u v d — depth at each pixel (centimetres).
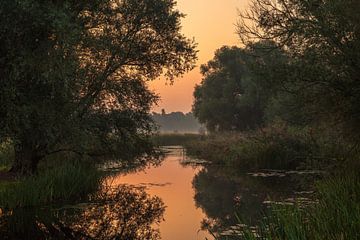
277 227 789
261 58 1619
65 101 1402
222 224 1260
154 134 2416
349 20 1205
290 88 1455
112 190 2003
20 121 1201
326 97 1370
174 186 2172
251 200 1661
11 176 1886
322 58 1298
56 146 2062
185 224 1323
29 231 1221
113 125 2181
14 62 1084
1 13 1040
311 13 1300
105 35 2069
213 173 2738
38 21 1077
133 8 2214
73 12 1327
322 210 844
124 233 1230
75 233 1227
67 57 1255
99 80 2067
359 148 1512
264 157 2747
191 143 5325
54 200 1600
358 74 1227
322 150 1833
